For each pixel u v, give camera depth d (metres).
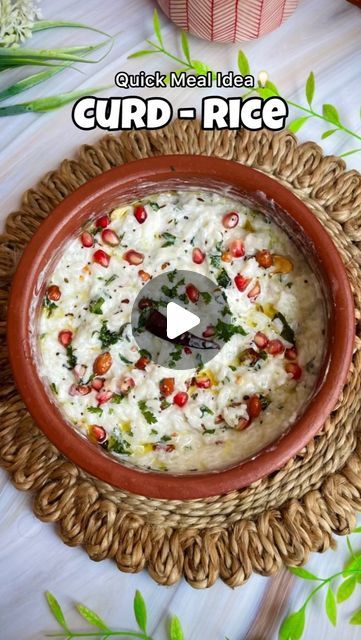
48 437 0.42
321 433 0.47
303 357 0.45
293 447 0.41
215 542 0.46
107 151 0.51
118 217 0.46
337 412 0.47
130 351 0.45
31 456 0.47
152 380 0.44
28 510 0.47
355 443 0.47
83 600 0.47
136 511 0.46
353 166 0.53
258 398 0.44
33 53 0.53
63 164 0.51
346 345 0.42
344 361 0.42
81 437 0.42
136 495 0.46
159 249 0.46
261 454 0.42
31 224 0.50
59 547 0.47
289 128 0.52
